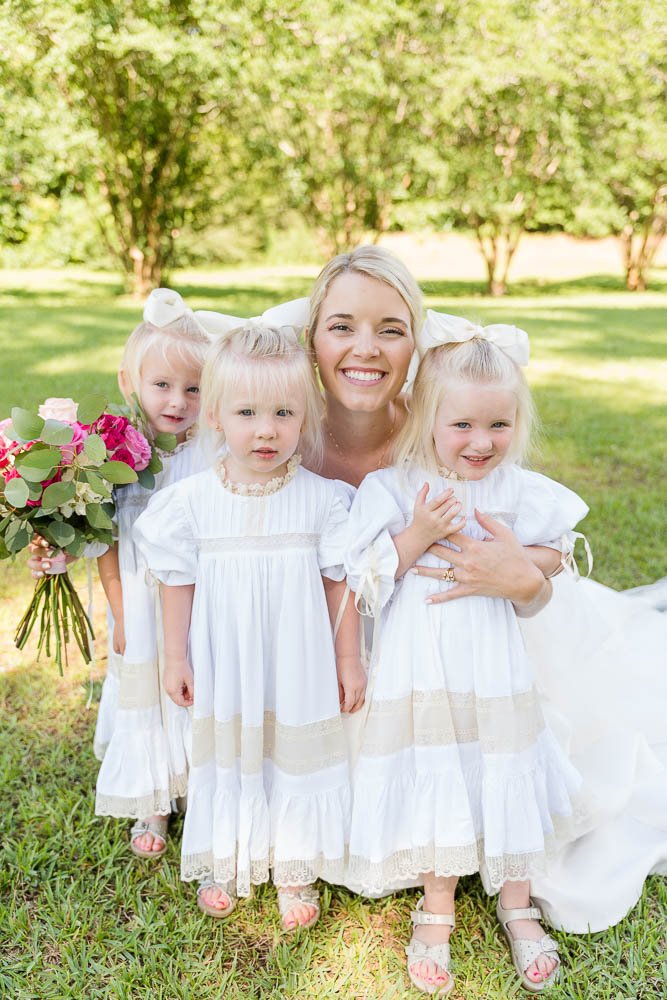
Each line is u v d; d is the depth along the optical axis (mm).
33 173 14078
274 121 14922
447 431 2088
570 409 7555
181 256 22125
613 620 3217
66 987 2082
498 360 2061
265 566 2135
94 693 3301
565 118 15117
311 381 2135
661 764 2588
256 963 2178
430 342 2115
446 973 2086
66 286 17219
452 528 2088
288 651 2137
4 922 2275
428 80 14398
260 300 14984
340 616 2232
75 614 2494
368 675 2271
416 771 2150
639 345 11055
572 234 24141
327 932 2262
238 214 19438
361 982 2115
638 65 14703
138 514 2387
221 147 16344
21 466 2074
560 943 2217
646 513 4938
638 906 2320
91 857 2500
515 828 2121
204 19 12898
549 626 2518
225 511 2148
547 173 16297
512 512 2195
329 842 2229
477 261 22859
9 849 2498
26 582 4207
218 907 2283
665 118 15398
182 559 2184
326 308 2162
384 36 14000
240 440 2062
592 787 2439
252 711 2156
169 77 13453
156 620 2373
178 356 2363
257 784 2199
